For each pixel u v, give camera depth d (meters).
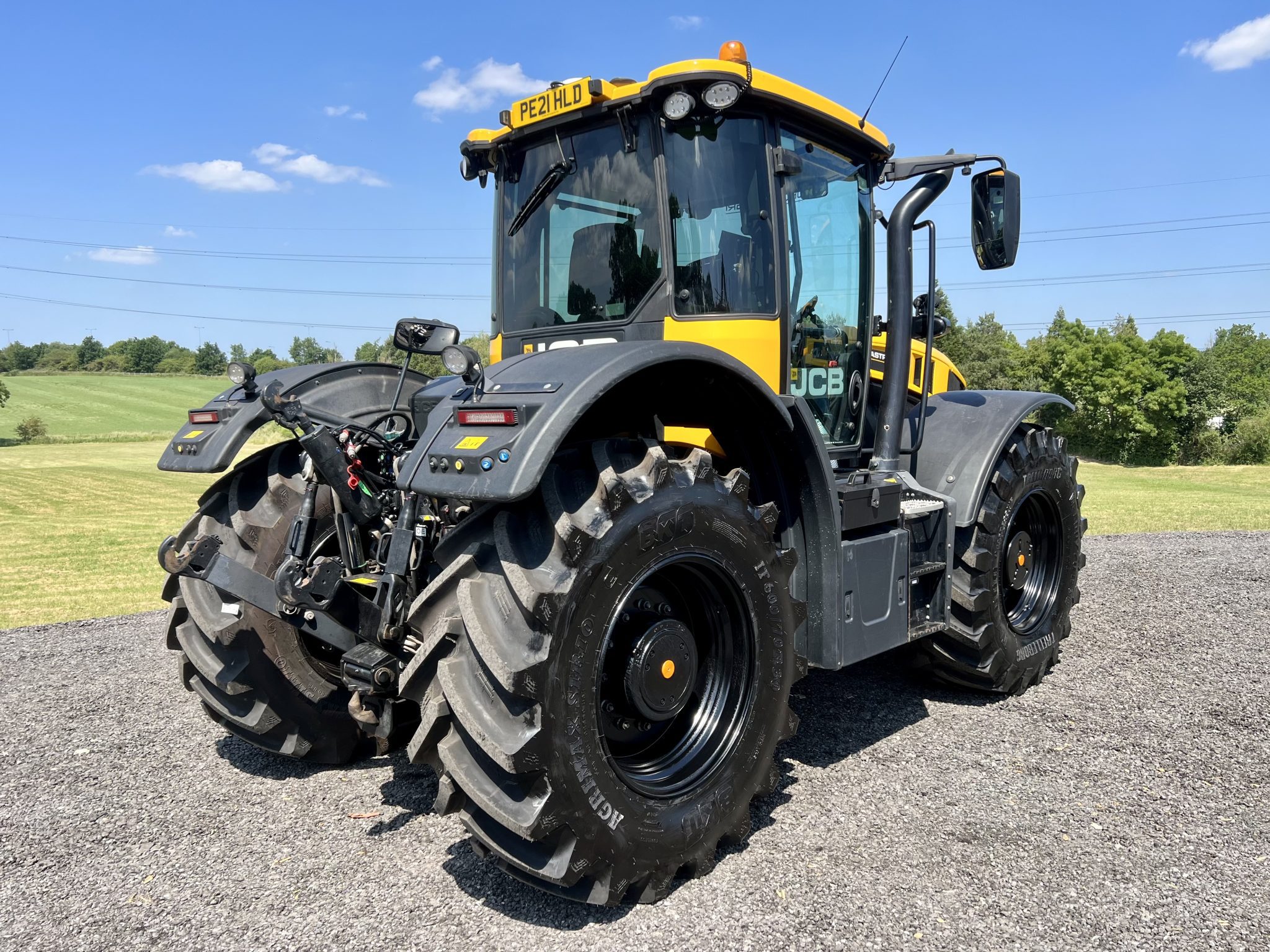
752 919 2.22
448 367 2.22
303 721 3.15
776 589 2.64
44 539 12.42
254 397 3.07
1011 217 3.56
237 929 2.21
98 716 3.90
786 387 3.04
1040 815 2.78
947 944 2.10
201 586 3.04
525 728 2.02
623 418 2.63
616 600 2.19
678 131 2.88
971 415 3.99
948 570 3.56
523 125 3.17
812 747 3.40
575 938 2.15
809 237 3.26
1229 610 5.63
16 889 2.42
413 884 2.43
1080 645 4.86
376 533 2.87
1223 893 2.32
